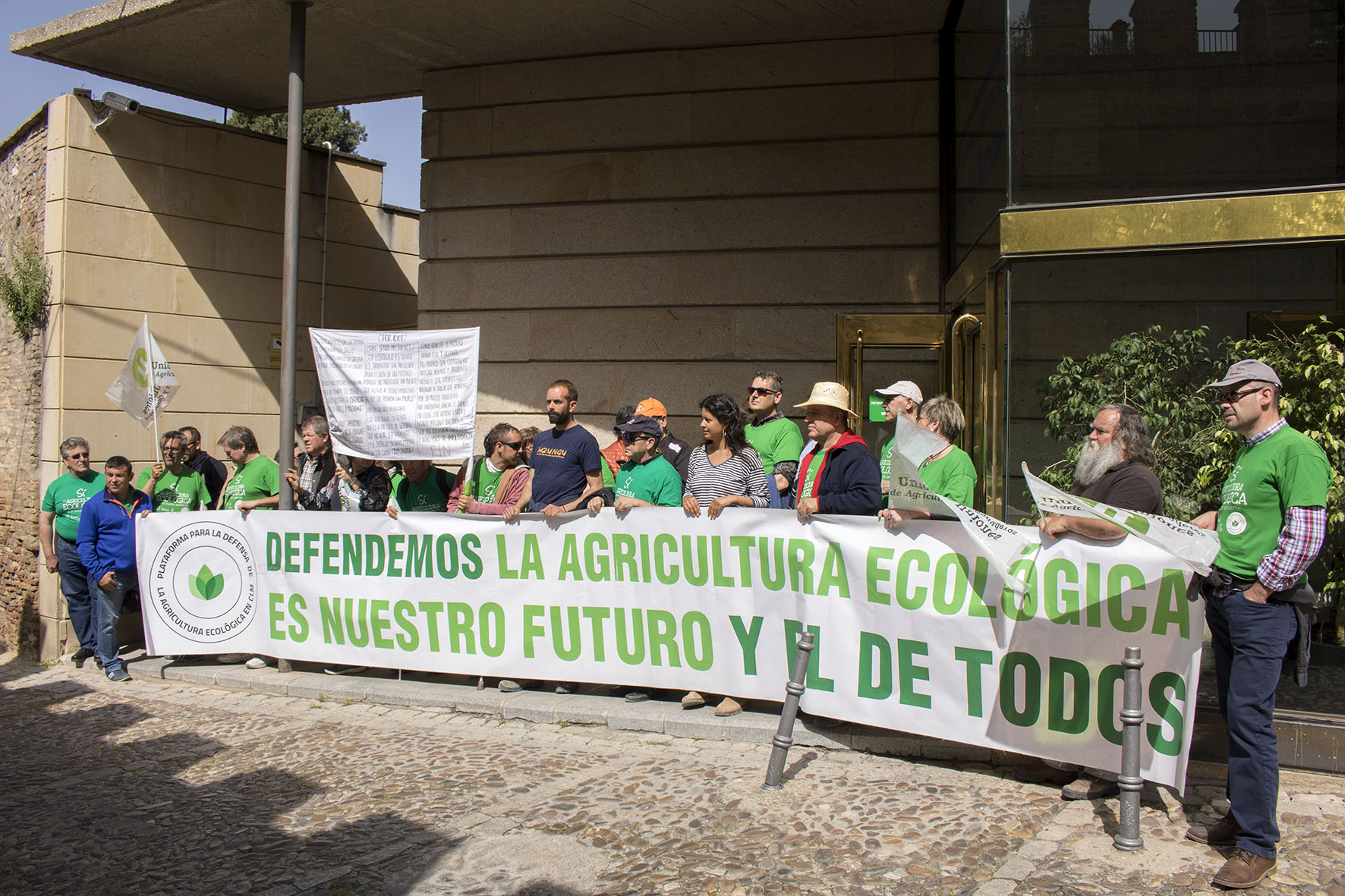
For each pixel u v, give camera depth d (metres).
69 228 9.86
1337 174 6.05
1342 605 4.96
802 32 8.91
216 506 8.93
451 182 10.11
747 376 9.23
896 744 5.19
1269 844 3.65
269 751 5.81
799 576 5.29
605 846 4.20
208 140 11.05
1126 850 3.93
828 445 5.40
